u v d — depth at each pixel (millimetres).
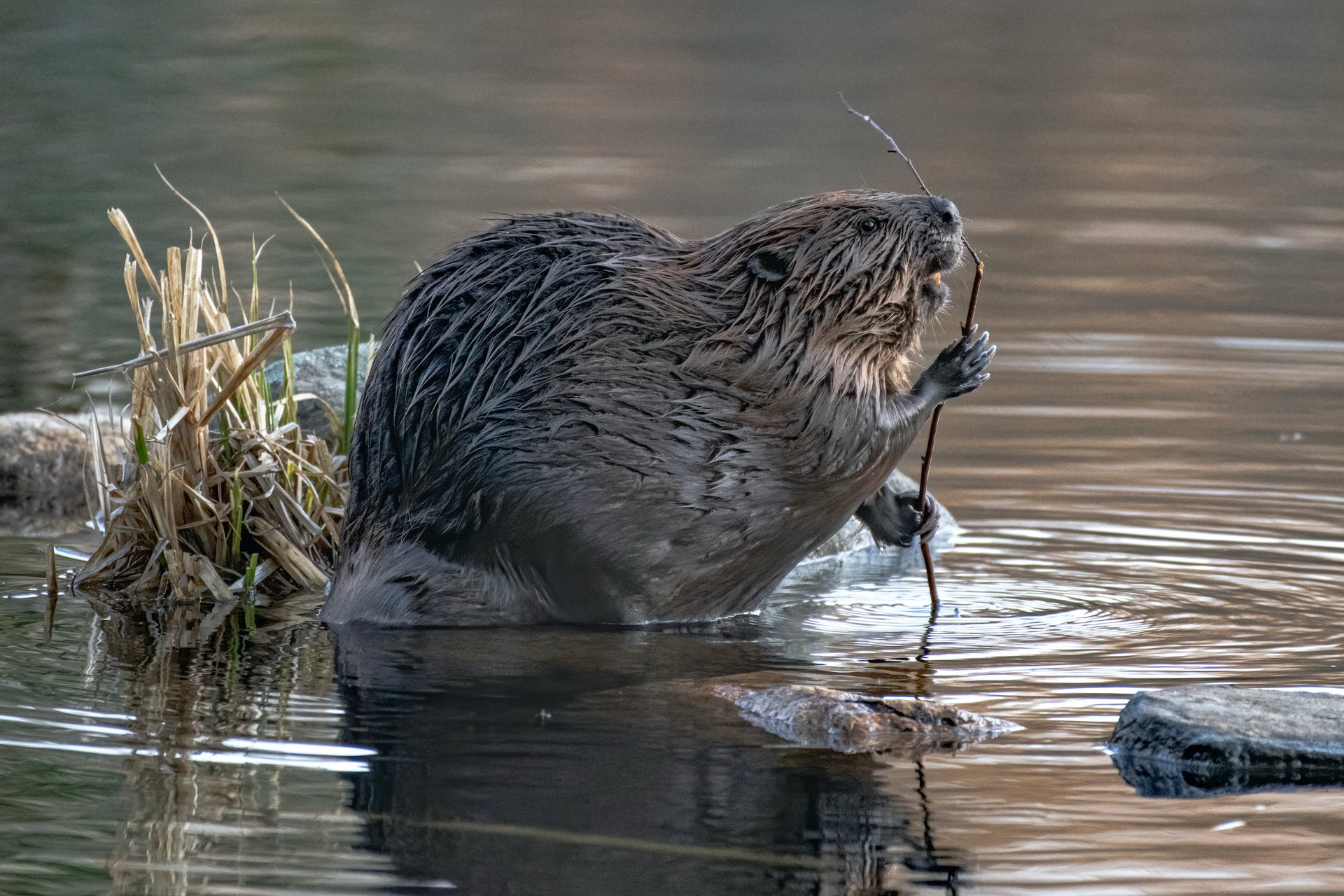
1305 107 40125
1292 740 8766
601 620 11750
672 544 11508
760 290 11461
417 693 9906
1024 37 49844
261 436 13234
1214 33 50594
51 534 14695
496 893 7184
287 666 10477
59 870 7352
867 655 10969
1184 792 8359
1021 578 13203
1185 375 20500
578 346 11289
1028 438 17812
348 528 11945
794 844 7684
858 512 12820
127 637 11195
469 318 11578
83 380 19109
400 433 11641
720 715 9547
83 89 38469
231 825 7844
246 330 12602
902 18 53344
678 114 38688
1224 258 27078
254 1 51438
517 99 40062
